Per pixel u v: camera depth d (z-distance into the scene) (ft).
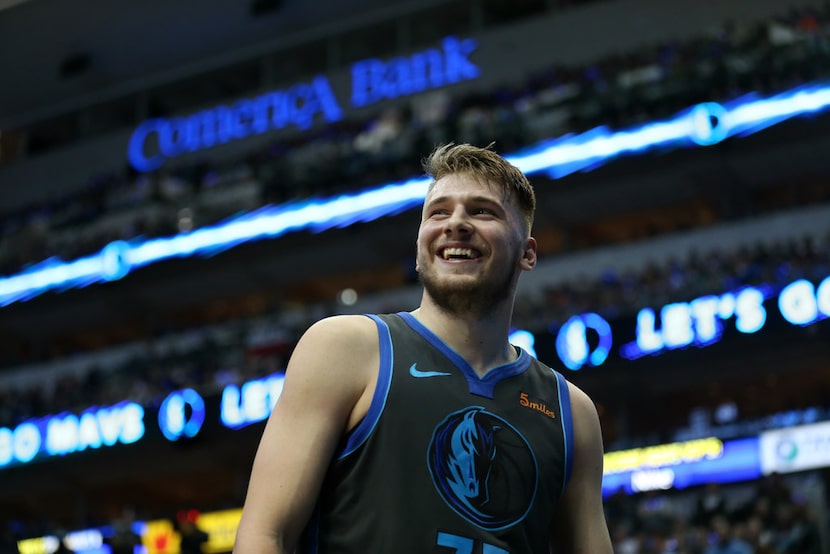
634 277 81.51
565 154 91.66
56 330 116.16
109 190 118.62
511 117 95.35
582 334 76.13
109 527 78.33
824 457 61.93
